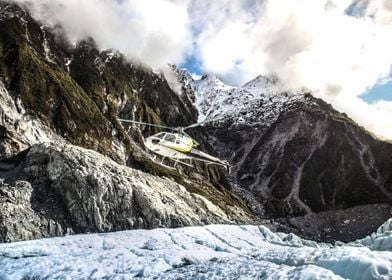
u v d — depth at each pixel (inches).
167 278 1339.8
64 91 5462.6
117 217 3558.1
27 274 1691.7
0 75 4881.9
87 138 5108.3
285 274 964.0
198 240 2962.6
